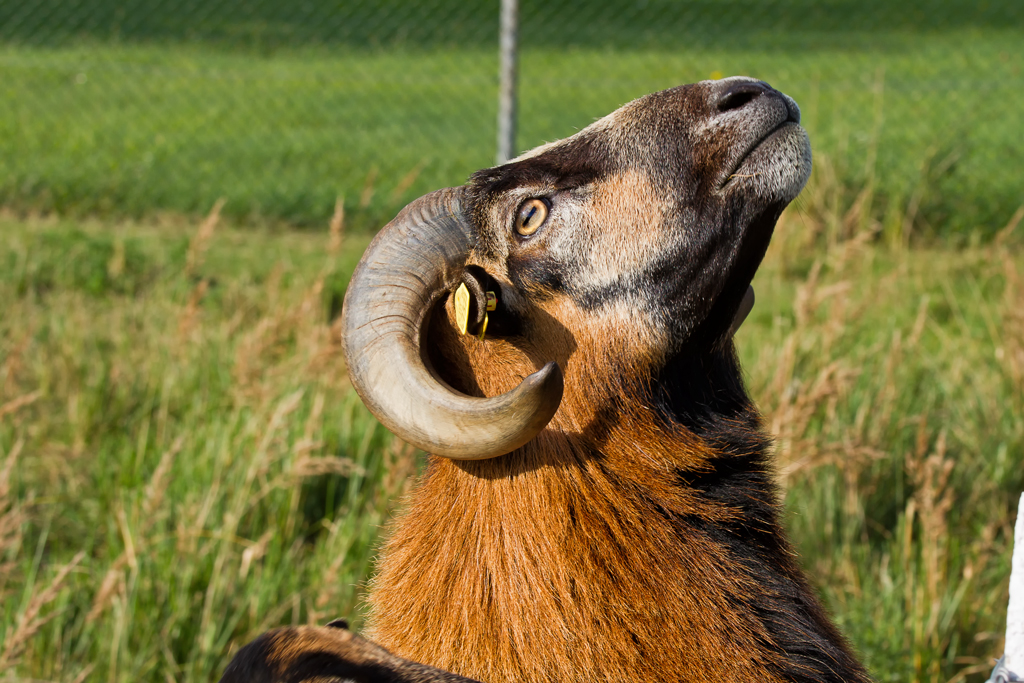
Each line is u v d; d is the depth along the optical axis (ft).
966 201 114.01
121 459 61.87
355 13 272.10
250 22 262.88
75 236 101.30
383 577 31.32
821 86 187.32
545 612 27.71
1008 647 24.71
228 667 20.21
